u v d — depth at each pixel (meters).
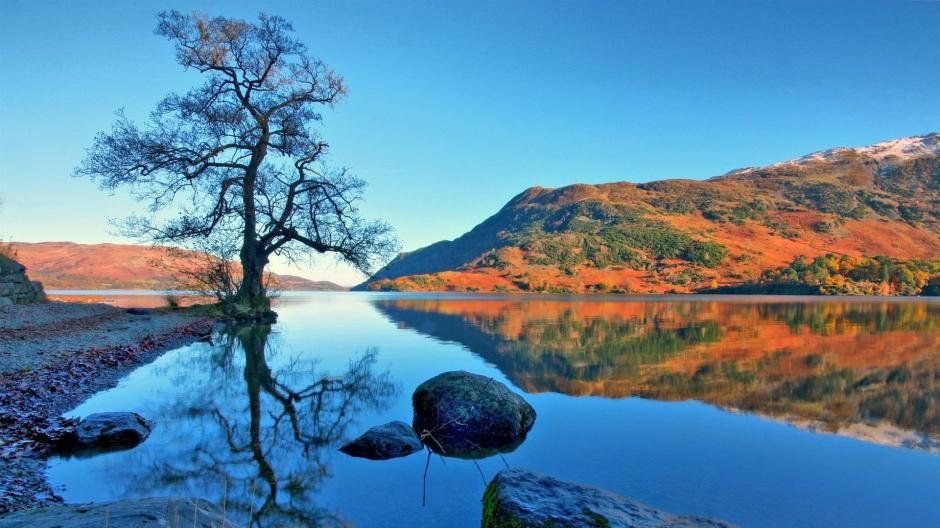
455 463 5.39
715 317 30.36
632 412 7.48
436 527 3.96
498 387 6.86
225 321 21.67
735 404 7.95
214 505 3.79
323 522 4.02
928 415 7.25
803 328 22.50
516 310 38.06
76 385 8.52
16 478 4.63
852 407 7.73
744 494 4.55
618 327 22.81
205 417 6.96
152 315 21.28
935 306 48.12
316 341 16.33
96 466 5.07
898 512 4.19
